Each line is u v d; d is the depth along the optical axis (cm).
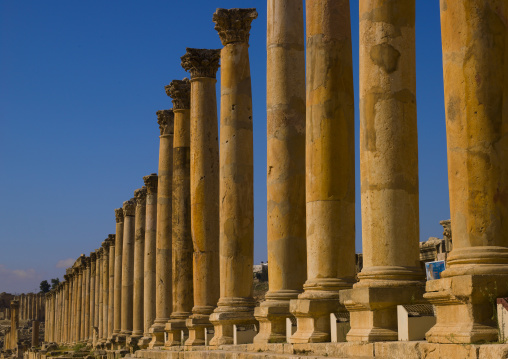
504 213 1531
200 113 3575
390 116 1881
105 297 7200
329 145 2209
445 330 1538
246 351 2559
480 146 1541
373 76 1908
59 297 11162
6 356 13188
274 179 2588
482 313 1487
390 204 1866
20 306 18325
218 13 3212
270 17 2672
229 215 3086
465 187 1551
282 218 2564
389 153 1873
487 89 1548
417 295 1841
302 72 2636
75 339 9100
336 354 1942
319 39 2256
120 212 6544
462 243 1552
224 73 3212
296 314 2264
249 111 3191
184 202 3891
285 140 2586
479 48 1559
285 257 2550
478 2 1570
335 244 2197
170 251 4388
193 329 3391
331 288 2180
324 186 2205
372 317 1855
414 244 1881
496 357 1355
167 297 4322
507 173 1541
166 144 4522
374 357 1753
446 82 1608
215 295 3425
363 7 1955
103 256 7312
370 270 1880
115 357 5372
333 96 2223
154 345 4234
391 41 1906
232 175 3111
